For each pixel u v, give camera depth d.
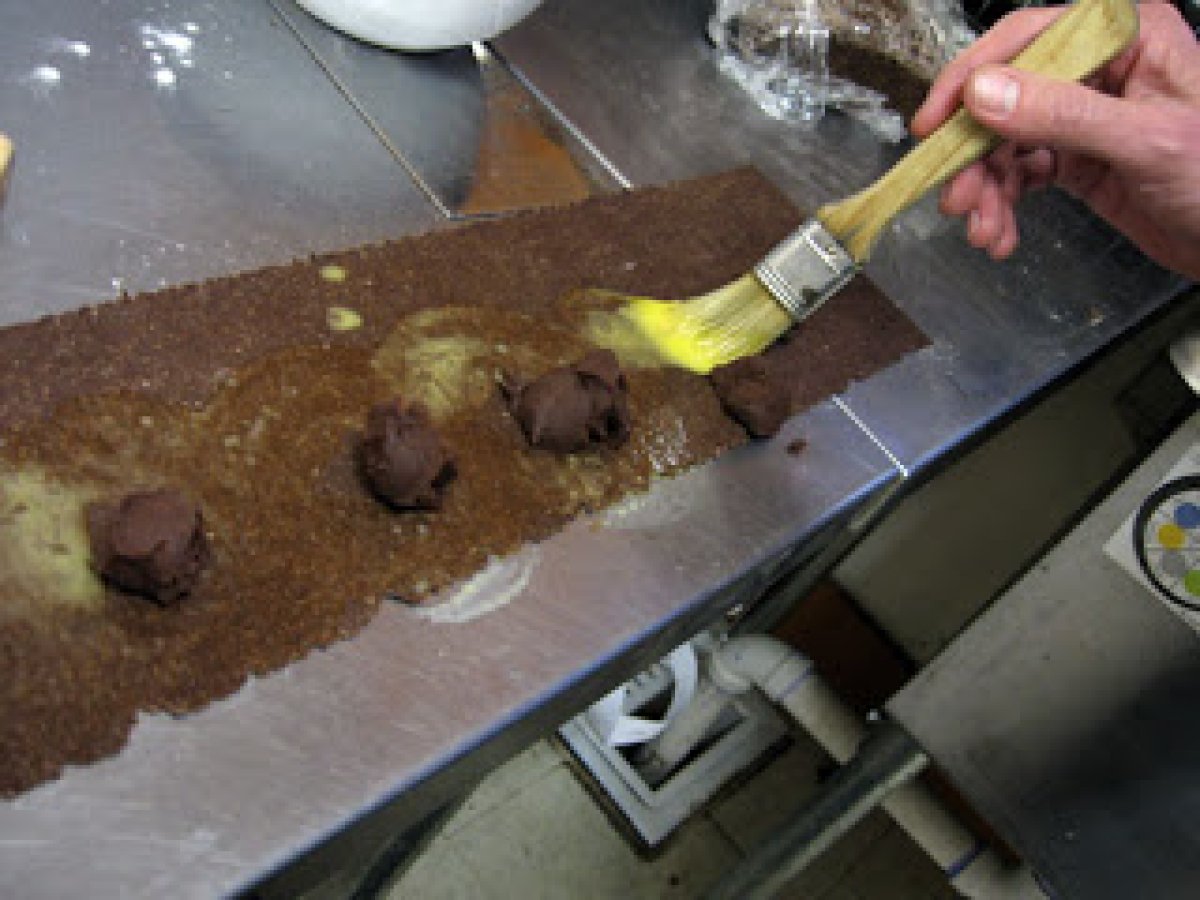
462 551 0.39
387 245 0.46
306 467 0.38
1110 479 0.64
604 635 0.40
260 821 0.32
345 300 0.43
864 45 0.75
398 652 0.36
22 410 0.35
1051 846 0.60
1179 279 0.79
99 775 0.31
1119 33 0.44
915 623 1.00
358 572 0.37
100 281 0.40
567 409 0.42
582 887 0.81
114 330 0.38
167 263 0.41
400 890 0.75
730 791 0.92
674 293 0.52
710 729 0.93
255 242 0.44
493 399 0.44
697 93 0.69
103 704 0.32
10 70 0.43
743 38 0.72
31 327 0.37
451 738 0.35
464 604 0.38
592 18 0.69
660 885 0.84
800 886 0.90
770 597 0.78
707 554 0.44
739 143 0.67
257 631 0.35
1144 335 0.83
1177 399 0.80
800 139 0.70
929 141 0.47
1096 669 0.57
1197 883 0.56
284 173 0.47
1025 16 0.52
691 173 0.62
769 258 0.49
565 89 0.62
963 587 0.96
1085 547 0.56
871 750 0.68
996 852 0.72
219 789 0.32
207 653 0.34
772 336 0.50
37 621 0.32
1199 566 0.53
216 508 0.36
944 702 0.61
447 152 0.53
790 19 0.72
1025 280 0.72
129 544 0.32
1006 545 0.92
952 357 0.62
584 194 0.56
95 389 0.37
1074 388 0.85
